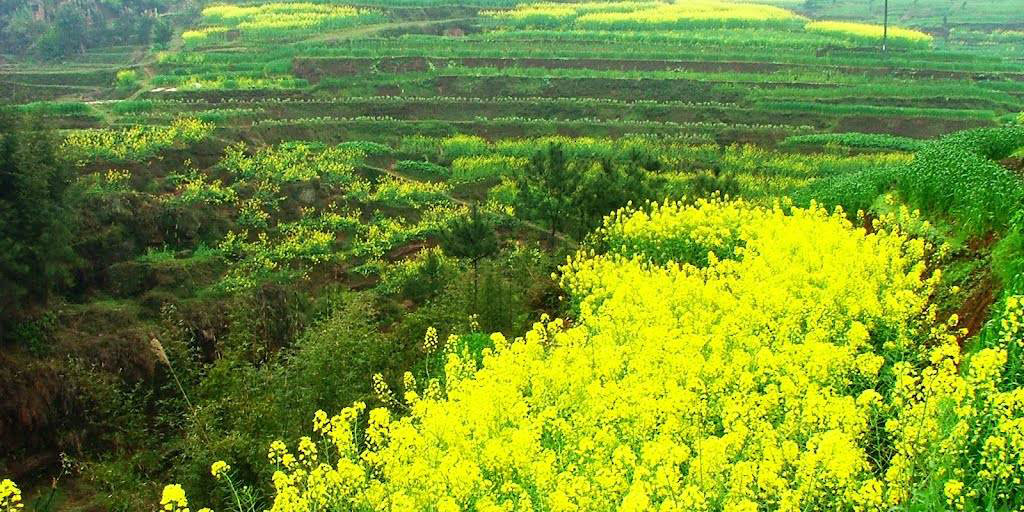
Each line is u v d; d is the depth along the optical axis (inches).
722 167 1713.8
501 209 1477.6
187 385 770.2
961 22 3956.7
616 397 470.0
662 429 426.6
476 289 930.7
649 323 611.8
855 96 2251.5
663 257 935.7
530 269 1042.7
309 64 2353.6
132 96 2145.7
